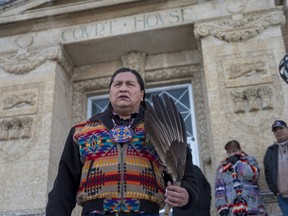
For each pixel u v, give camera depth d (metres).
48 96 10.15
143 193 2.52
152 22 10.63
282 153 6.91
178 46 11.15
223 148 8.44
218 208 6.61
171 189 2.38
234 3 10.21
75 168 2.78
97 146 2.68
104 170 2.56
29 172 9.23
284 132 7.05
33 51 10.82
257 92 8.95
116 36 10.71
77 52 11.23
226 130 8.64
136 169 2.57
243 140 8.46
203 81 10.82
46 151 9.41
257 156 8.23
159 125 2.54
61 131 10.38
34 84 10.39
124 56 11.34
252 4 10.09
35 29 11.16
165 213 2.37
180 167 2.45
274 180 6.75
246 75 9.21
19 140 9.70
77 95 11.41
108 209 2.46
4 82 10.57
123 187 2.50
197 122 10.46
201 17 10.27
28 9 11.12
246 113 8.77
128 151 2.63
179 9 10.57
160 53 11.38
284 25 10.13
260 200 6.70
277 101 8.77
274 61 9.27
